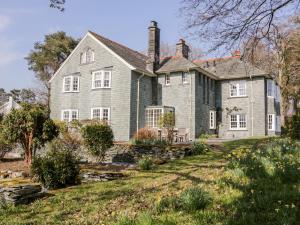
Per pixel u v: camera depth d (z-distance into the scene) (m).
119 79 25.92
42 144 13.32
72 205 7.09
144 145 15.78
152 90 28.55
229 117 30.20
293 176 7.00
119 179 9.94
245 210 5.23
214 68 31.88
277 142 13.80
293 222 4.60
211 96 30.14
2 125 12.95
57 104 29.31
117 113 25.64
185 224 4.89
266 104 29.00
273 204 5.36
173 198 5.90
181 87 27.17
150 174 10.34
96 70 27.06
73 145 14.99
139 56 31.12
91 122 16.50
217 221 4.91
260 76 28.75
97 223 5.61
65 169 9.29
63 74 29.48
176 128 26.94
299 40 19.80
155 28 28.84
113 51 26.53
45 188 8.95
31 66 50.91
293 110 40.75
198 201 5.56
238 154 10.09
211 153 14.80
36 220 6.19
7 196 7.41
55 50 48.03
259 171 7.59
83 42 28.58
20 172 11.38
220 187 6.72
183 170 10.38
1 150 15.83
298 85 35.12
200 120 27.38
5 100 60.34
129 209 6.14
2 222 6.17
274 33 8.70
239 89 30.00
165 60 29.75
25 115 12.66
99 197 7.62
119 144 16.48
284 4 7.84
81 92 28.06
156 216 5.29
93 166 12.64
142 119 26.64
